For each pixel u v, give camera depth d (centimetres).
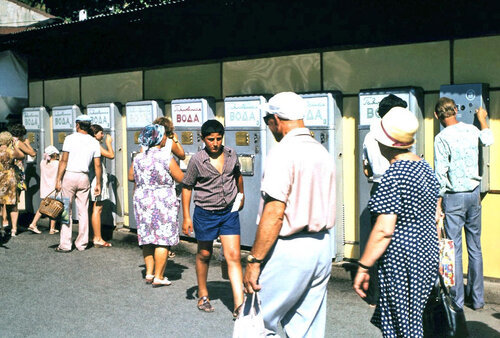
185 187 632
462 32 688
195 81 956
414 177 384
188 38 964
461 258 624
